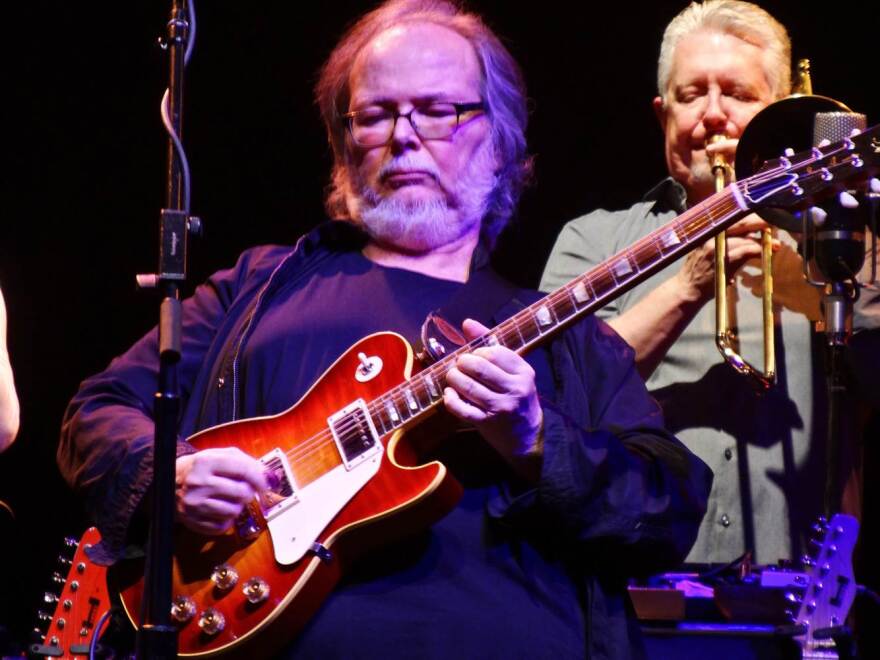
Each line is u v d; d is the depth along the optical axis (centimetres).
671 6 680
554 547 354
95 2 705
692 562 475
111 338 713
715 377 488
